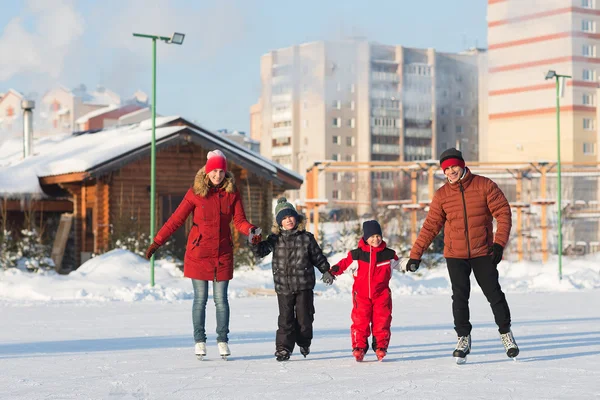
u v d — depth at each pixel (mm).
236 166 36469
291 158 139125
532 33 112250
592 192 77750
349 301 20672
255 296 22797
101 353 10188
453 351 9828
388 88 136000
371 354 9984
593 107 110438
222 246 9586
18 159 45188
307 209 37875
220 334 9555
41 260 28422
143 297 21484
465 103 140000
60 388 7527
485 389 7328
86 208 35625
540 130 112000
